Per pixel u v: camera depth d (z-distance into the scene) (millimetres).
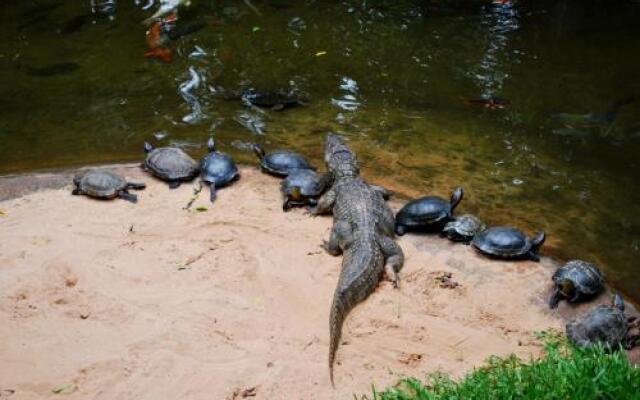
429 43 12352
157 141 9156
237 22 13273
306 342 5672
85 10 13930
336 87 10711
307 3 14227
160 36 12586
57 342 5605
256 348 5594
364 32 12828
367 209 7070
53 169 8469
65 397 5070
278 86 10703
